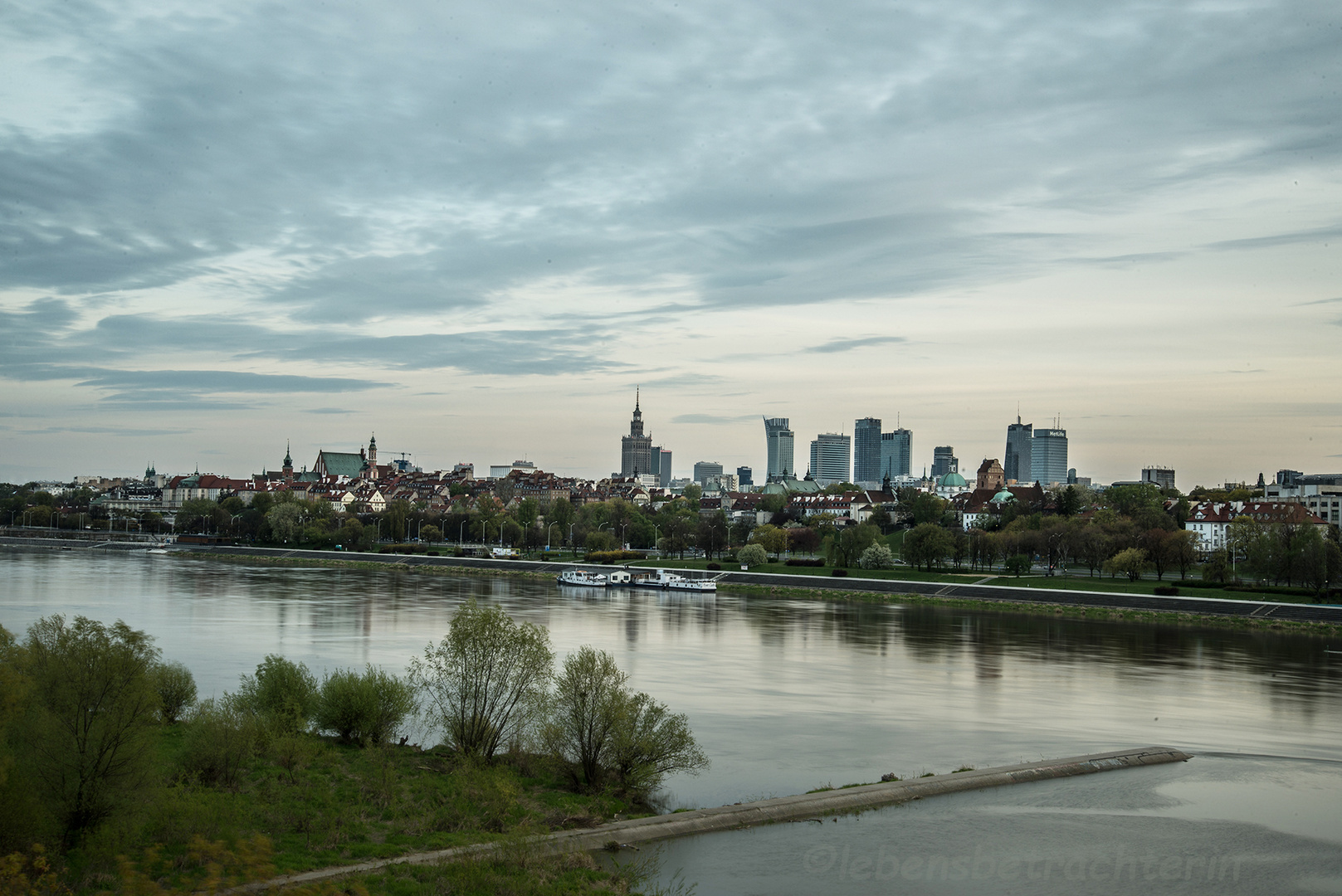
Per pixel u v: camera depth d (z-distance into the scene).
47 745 45.56
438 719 75.25
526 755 69.00
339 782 60.81
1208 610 187.88
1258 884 55.25
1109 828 63.44
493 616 69.00
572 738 66.56
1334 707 103.06
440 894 44.66
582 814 58.59
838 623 174.75
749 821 61.50
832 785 71.31
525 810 58.84
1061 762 76.69
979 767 76.12
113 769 46.59
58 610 168.12
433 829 53.81
